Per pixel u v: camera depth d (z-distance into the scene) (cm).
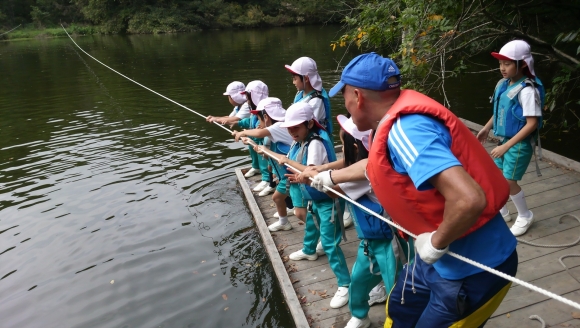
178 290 445
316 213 387
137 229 562
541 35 833
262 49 2364
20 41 3644
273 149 485
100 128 1020
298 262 438
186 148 857
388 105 213
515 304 331
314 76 450
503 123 415
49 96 1404
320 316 357
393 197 203
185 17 3984
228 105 1189
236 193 651
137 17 3928
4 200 658
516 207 451
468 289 206
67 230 566
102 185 696
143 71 1827
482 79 1295
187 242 529
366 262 310
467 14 666
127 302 431
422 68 620
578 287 342
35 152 867
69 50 2795
